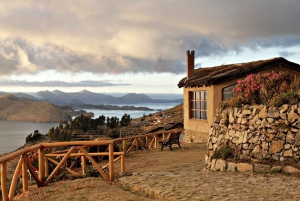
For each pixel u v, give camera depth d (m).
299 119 7.91
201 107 19.14
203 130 18.55
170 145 16.48
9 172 12.59
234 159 9.04
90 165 12.54
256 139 8.70
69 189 7.76
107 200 6.73
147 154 15.54
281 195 5.91
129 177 8.81
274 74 9.87
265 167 8.03
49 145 8.45
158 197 6.78
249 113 9.12
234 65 19.69
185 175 8.79
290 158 7.88
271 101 8.80
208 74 19.58
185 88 20.62
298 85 9.02
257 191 6.32
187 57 21.38
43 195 7.39
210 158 9.84
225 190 6.59
